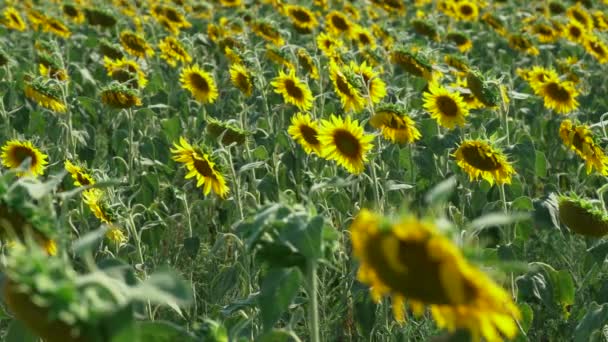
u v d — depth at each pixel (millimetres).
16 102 8781
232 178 5203
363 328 4836
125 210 5301
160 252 6512
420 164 6723
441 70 7434
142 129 8781
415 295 1958
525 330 4539
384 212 5902
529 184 8156
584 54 12992
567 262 5934
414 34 13016
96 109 9305
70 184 6473
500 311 1892
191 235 6098
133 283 2574
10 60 9531
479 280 1846
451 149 6500
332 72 6242
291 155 7152
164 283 2025
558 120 8461
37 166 5621
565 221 4316
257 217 2732
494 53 13547
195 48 11438
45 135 8000
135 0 16125
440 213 2039
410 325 5031
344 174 6922
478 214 6242
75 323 1885
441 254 1854
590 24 13055
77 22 13133
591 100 9742
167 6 12352
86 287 1939
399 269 1931
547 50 12820
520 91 9328
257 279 5176
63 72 8305
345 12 14234
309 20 11398
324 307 5309
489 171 4965
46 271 1920
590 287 5570
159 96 9406
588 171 5750
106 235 5258
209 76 7996
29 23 14156
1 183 2375
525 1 18562
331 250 2842
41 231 2365
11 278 1938
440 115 6312
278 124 8539
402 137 5578
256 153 6496
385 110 5523
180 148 5188
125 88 6957
